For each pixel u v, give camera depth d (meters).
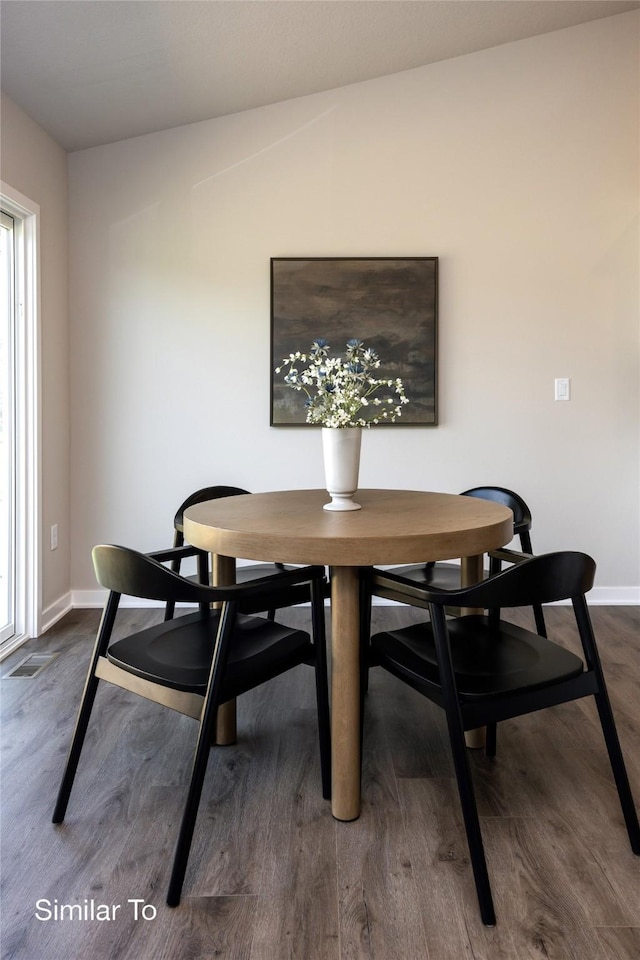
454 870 1.28
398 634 1.54
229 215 3.13
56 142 2.99
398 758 1.72
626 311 3.14
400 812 1.47
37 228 2.76
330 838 1.38
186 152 3.12
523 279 3.14
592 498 3.20
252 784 1.59
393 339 3.12
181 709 1.29
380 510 1.70
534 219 3.13
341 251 3.14
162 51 2.47
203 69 2.66
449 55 3.06
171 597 1.25
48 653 2.55
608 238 3.13
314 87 3.04
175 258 3.14
